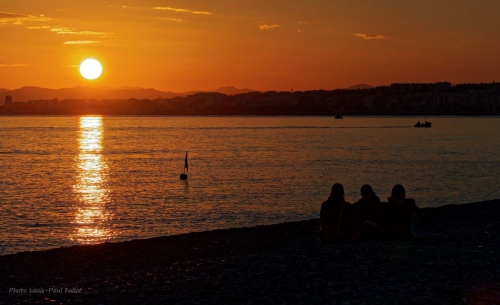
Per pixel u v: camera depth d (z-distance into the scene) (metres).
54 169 75.12
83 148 121.88
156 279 14.16
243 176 64.12
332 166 77.06
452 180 60.19
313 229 24.48
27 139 159.75
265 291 12.98
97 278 14.80
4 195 48.78
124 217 37.09
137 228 33.22
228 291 13.02
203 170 72.19
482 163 81.12
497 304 11.73
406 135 179.88
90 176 65.81
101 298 12.55
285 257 16.45
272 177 63.00
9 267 16.39
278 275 14.37
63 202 44.50
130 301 12.29
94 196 48.06
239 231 23.98
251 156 96.88
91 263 17.19
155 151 111.88
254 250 19.52
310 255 16.58
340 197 18.66
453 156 95.00
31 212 39.25
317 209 40.22
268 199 45.41
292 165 78.88
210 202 43.88
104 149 118.62
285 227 25.12
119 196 47.97
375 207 19.03
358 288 13.12
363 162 83.56
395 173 67.69
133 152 109.38
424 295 12.45
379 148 116.88
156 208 40.97
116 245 20.44
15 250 27.50
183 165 80.31
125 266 16.78
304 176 64.12
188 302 12.20
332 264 15.47
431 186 55.12
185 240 21.64
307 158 91.75
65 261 17.42
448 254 16.67
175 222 35.12
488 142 138.75
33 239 30.11
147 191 51.22
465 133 194.62
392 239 18.70
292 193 49.16
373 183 57.84
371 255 16.42
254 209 40.25
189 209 40.34
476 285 13.23
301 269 14.98
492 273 14.41
